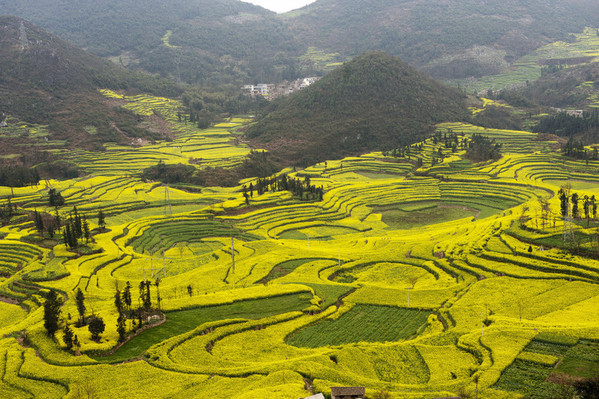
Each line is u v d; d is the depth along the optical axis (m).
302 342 94.25
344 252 151.00
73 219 175.62
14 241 154.62
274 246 158.38
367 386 74.44
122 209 196.00
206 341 90.75
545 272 121.19
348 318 104.69
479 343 87.25
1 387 76.44
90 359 83.69
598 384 69.31
